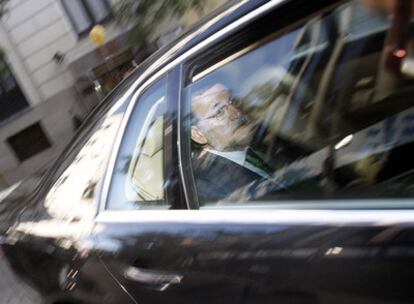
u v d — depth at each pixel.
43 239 2.30
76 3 10.03
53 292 2.32
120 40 9.55
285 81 1.64
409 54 1.37
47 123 10.75
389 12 1.39
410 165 1.30
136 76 2.13
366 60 1.51
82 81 10.37
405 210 1.16
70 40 10.30
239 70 1.71
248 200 1.56
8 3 9.82
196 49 1.79
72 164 2.36
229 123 1.72
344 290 1.19
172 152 1.80
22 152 11.04
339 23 1.51
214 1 6.15
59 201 2.32
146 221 1.81
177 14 6.30
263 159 1.62
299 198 1.44
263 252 1.39
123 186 1.98
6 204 2.92
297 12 1.55
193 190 1.71
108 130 2.15
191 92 1.80
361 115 1.49
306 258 1.28
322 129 1.55
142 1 6.45
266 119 1.67
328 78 1.59
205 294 1.56
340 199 1.34
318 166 1.48
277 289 1.34
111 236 1.93
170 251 1.67
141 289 1.79
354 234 1.21
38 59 10.49
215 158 1.70
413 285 1.07
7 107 10.84
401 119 1.40
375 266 1.13
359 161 1.40
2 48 9.82
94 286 2.03
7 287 4.18
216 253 1.52
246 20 1.63
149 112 1.95
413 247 1.09
